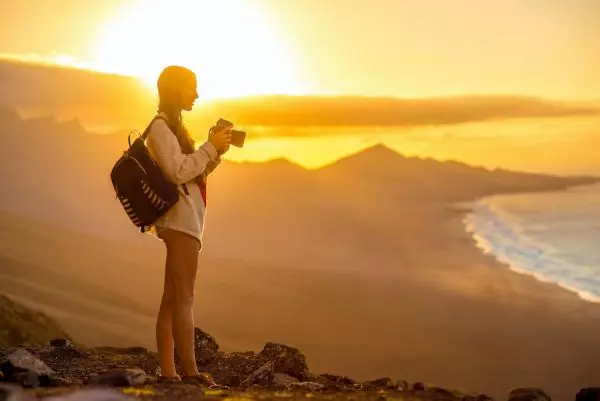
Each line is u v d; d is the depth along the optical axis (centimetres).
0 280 3931
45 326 3250
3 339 2959
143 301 4066
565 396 2927
